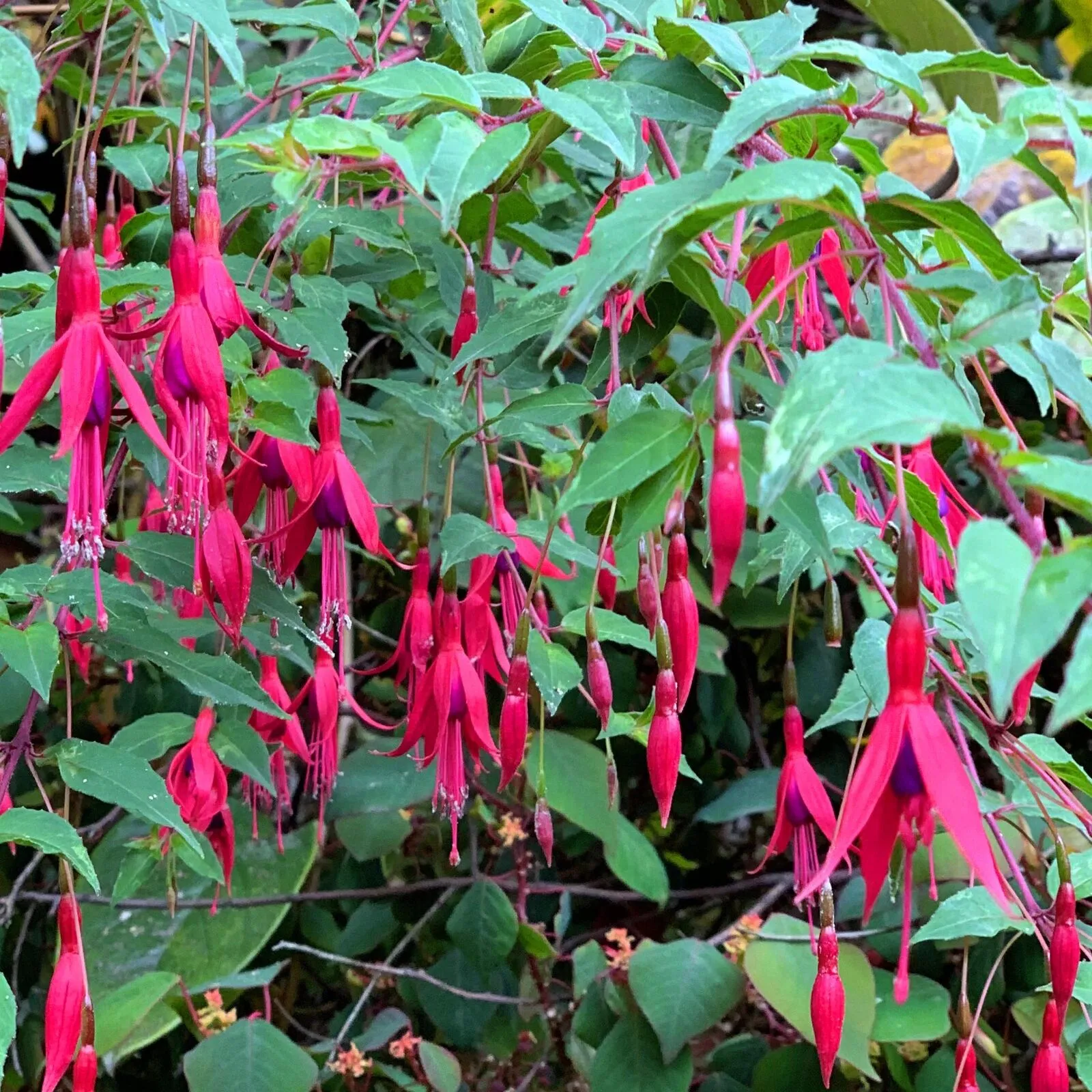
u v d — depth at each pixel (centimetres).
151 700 168
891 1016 130
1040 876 136
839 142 85
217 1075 127
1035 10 247
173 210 76
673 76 80
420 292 133
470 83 75
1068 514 167
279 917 156
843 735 176
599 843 178
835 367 51
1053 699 95
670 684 78
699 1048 171
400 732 179
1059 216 184
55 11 117
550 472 128
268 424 87
